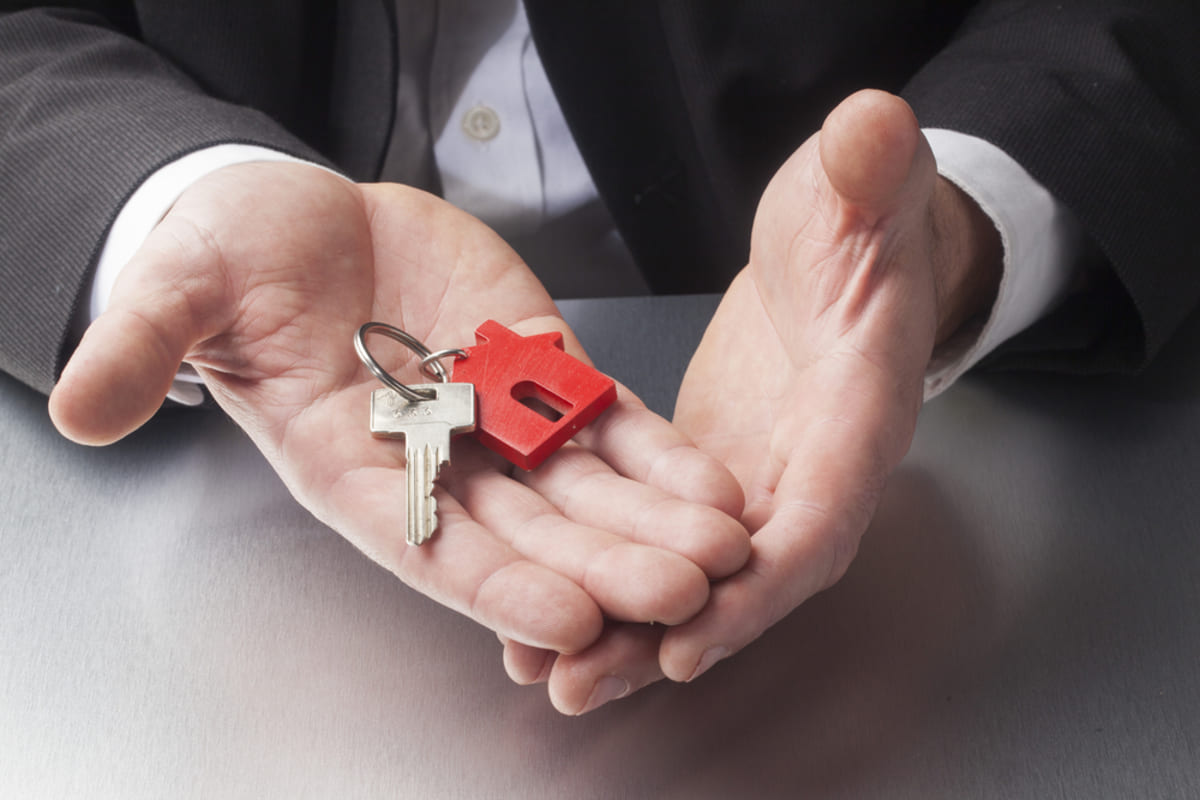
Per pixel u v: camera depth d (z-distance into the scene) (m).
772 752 0.70
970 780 0.68
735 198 1.38
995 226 0.92
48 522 0.91
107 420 0.68
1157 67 1.07
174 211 0.88
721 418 0.88
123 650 0.79
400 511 0.72
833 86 1.35
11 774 0.70
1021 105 0.96
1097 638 0.77
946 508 0.88
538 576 0.64
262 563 0.86
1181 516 0.87
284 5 1.31
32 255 0.99
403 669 0.77
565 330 0.96
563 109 1.31
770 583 0.65
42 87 1.08
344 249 0.92
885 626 0.78
